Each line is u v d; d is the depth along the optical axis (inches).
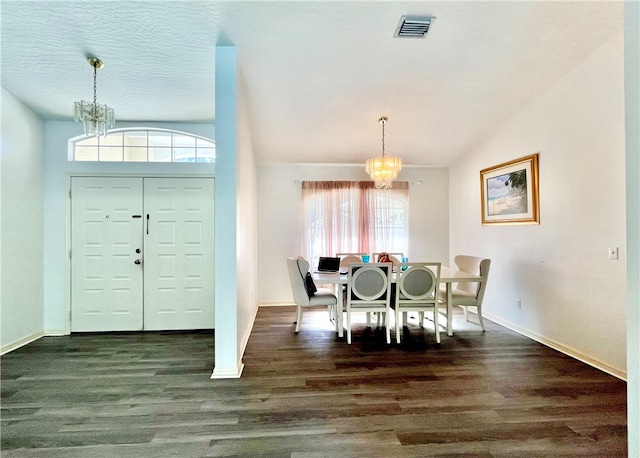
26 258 140.7
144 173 159.0
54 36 96.7
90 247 156.1
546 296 136.0
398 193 215.2
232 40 101.3
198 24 94.0
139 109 145.4
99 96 133.0
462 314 186.2
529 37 104.0
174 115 152.5
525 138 146.6
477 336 146.2
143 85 125.2
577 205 121.2
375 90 132.3
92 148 160.6
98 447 70.5
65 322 153.9
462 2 89.7
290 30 98.1
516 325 154.0
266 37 100.6
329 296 153.3
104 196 156.9
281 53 108.7
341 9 90.7
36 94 130.8
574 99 121.6
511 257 157.3
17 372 109.5
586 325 117.7
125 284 157.9
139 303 158.7
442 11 92.7
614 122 107.2
